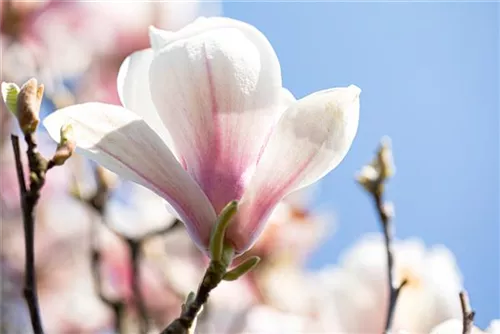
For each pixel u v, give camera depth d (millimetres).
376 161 718
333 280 931
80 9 1284
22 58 1243
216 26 590
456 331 614
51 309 1259
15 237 1308
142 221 1102
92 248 857
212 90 576
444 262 838
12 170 1317
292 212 1183
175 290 1093
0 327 1208
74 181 874
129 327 969
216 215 574
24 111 549
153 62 581
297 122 575
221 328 1076
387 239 698
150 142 575
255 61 578
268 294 1110
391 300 679
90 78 1295
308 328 1070
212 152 578
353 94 573
